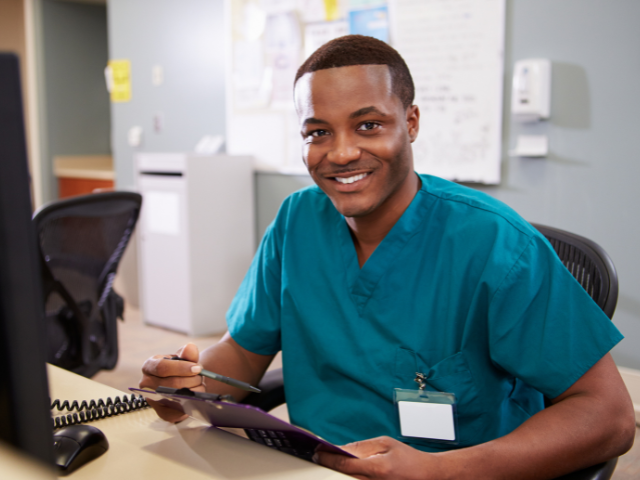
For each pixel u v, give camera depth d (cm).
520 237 86
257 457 67
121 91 411
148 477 62
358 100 83
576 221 232
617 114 218
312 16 302
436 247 91
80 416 78
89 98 516
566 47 226
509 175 246
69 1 493
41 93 488
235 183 329
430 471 68
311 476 63
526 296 83
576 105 227
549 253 85
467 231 89
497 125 246
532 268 84
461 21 249
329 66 84
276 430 65
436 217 93
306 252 100
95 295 169
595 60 220
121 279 383
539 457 72
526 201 243
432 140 263
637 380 216
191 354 81
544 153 234
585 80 223
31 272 43
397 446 69
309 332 96
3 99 40
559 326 81
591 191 227
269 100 327
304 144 90
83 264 162
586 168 227
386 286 92
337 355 92
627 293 221
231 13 336
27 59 495
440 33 255
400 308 90
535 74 227
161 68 383
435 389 87
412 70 265
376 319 91
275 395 102
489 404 88
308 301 97
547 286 83
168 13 372
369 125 85
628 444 77
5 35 532
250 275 107
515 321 83
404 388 88
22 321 42
